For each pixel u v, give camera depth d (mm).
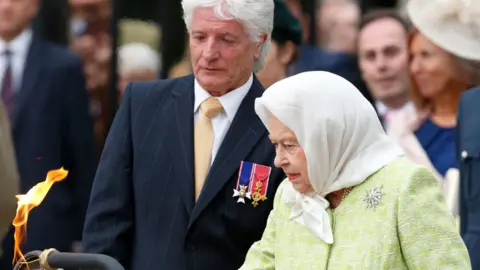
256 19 20141
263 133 20281
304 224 17594
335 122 17156
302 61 30625
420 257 16719
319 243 17422
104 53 33938
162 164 20359
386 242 16859
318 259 17344
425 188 17000
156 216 20266
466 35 24906
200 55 20188
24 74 31016
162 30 31609
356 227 17188
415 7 25297
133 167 20562
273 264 18094
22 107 30859
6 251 29312
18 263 16891
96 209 20547
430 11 24984
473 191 21484
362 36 28234
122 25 35000
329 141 17188
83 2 33719
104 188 20578
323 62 30344
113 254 20344
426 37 25078
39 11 33312
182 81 20938
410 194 16906
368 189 17188
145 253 20281
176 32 33844
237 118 20359
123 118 20828
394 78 27859
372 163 17234
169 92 20844
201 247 20047
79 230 31047
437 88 25203
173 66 33938
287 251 17703
